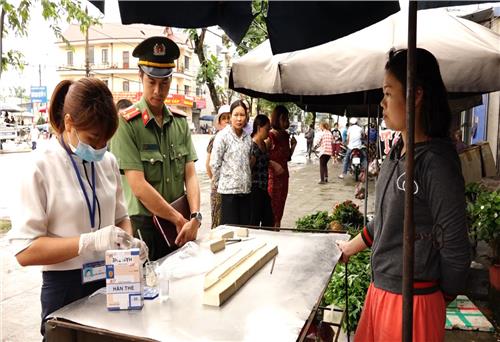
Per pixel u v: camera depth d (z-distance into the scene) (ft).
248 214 15.48
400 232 5.63
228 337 4.42
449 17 11.10
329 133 38.14
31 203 5.38
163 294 5.40
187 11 6.64
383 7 5.95
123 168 8.19
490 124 27.50
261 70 13.21
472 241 14.25
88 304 5.29
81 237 5.35
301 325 4.71
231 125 15.30
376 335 6.01
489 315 11.57
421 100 5.36
